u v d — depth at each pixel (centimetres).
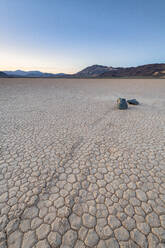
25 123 509
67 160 286
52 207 182
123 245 142
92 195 201
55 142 364
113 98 1091
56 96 1176
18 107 762
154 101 959
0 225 159
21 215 170
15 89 1638
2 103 856
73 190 210
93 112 675
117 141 370
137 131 436
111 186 218
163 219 167
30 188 212
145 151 320
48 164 272
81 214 173
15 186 216
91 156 301
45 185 219
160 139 379
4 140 372
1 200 191
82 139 382
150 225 161
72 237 148
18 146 341
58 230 154
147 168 261
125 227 158
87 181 229
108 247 140
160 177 237
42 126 480
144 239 147
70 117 589
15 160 285
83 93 1385
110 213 175
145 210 179
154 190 210
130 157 296
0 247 138
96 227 158
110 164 273
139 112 675
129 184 222
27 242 143
